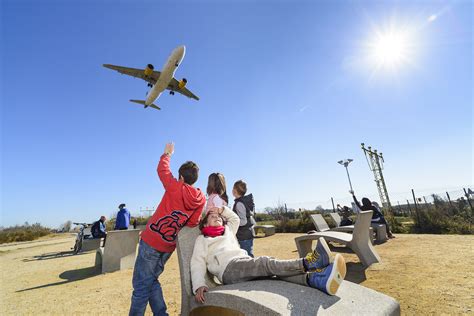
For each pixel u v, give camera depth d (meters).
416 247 5.92
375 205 7.99
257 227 11.59
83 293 4.29
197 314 2.11
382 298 1.90
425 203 11.11
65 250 11.79
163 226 2.36
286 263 2.08
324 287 1.84
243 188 3.87
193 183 2.62
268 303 1.60
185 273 2.25
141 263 2.36
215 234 2.46
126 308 3.42
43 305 3.81
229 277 2.25
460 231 8.43
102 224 10.95
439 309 2.60
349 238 4.55
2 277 6.31
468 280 3.35
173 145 2.77
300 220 12.27
